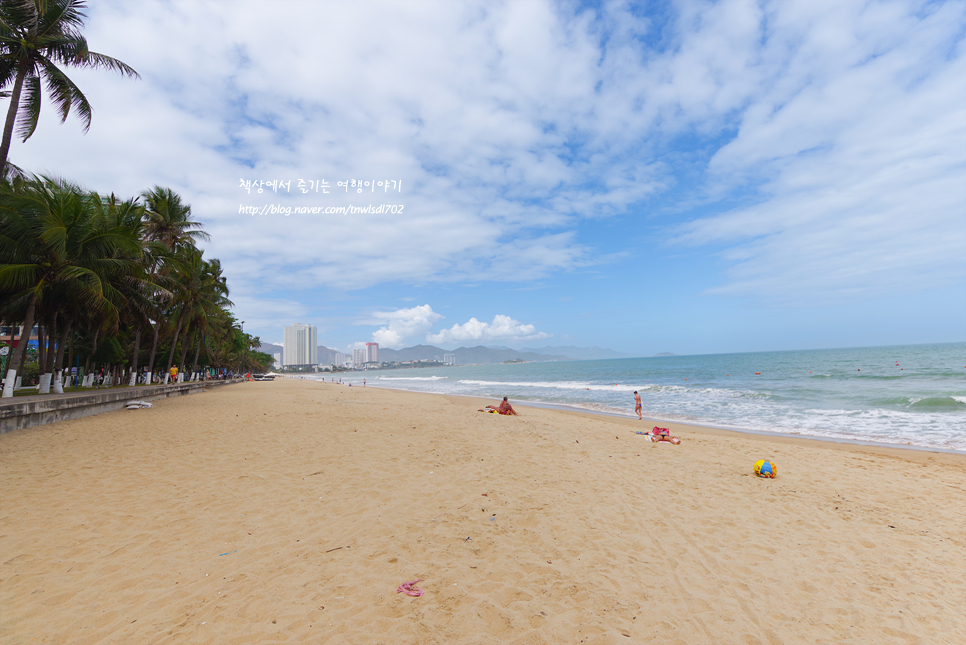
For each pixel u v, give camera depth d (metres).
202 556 4.12
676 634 3.15
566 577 3.94
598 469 8.10
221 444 9.55
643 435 12.87
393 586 3.66
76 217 16.52
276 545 4.40
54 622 3.05
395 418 15.14
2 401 13.05
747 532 5.20
